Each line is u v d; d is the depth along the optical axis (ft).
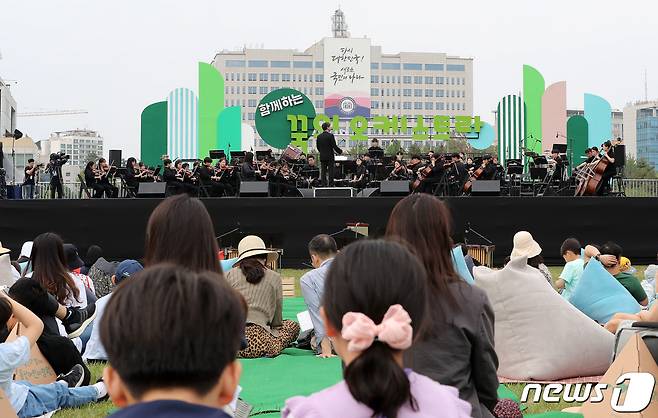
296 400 6.79
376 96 340.18
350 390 6.36
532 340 19.72
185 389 5.18
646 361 14.75
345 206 53.01
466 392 9.97
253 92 319.47
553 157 61.57
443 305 9.91
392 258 6.86
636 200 53.72
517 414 14.23
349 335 6.41
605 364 19.77
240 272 23.59
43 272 22.02
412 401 6.56
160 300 5.16
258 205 52.95
